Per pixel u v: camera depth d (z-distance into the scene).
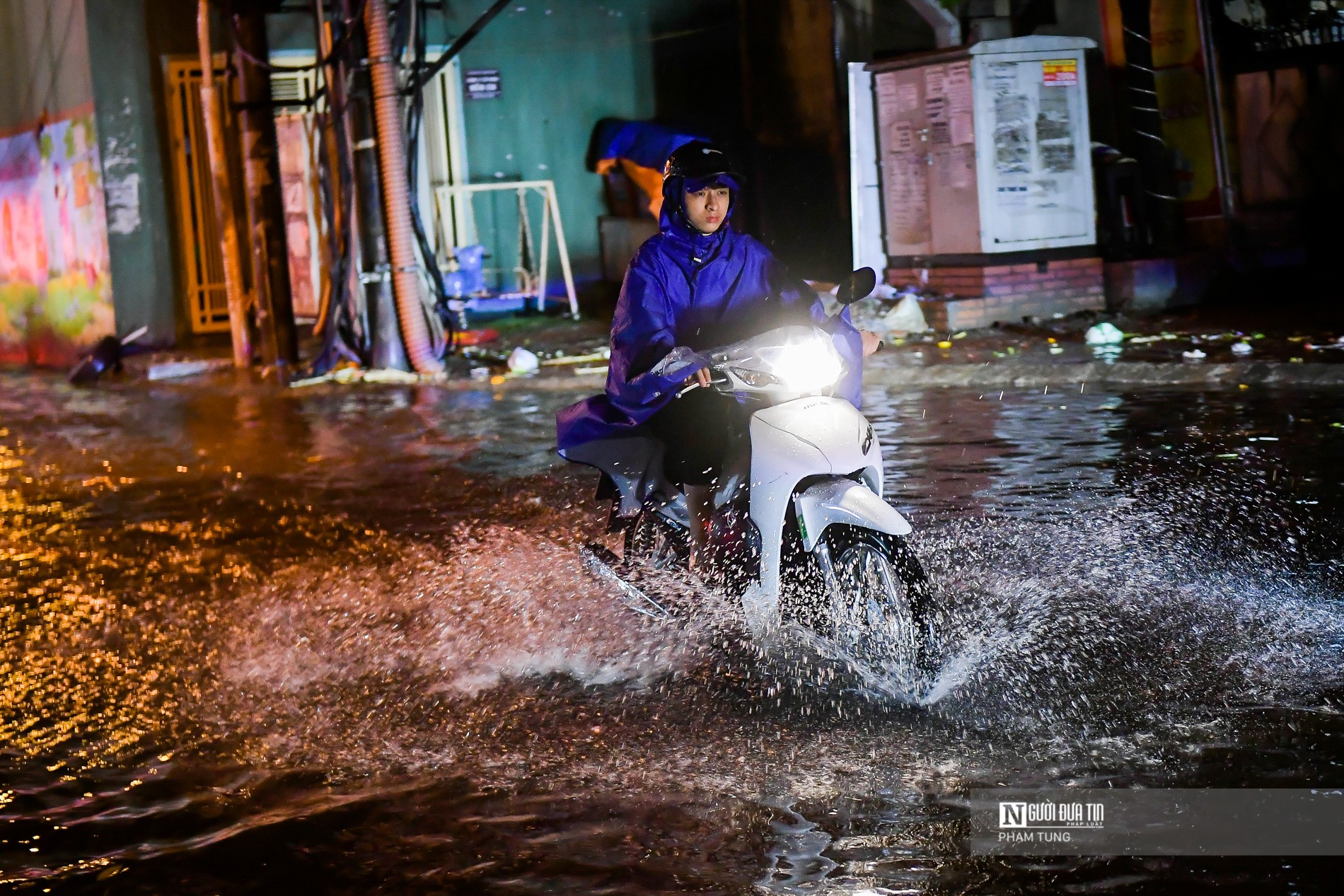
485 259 18.06
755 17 15.67
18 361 18.19
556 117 18.12
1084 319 13.64
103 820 3.94
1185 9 15.43
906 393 10.37
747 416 4.67
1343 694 4.31
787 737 4.25
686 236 4.86
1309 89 15.48
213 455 9.88
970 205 13.77
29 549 7.30
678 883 3.41
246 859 3.67
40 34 16.73
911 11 15.02
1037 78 13.68
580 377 12.61
